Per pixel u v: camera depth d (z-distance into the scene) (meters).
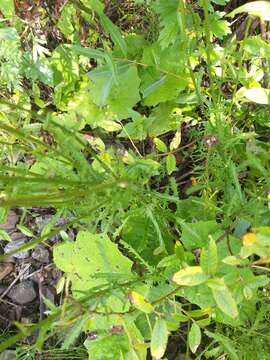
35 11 0.53
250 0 0.56
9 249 0.62
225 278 0.32
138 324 0.45
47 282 0.62
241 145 0.49
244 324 0.42
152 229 0.48
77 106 0.52
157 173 0.44
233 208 0.43
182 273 0.31
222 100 0.49
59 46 0.55
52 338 0.57
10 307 0.62
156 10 0.43
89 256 0.45
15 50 0.51
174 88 0.50
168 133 0.59
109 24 0.45
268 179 0.40
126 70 0.49
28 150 0.35
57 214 0.37
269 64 0.46
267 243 0.30
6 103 0.32
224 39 0.56
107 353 0.40
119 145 0.59
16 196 0.30
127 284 0.36
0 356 0.59
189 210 0.47
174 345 0.55
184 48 0.45
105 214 0.39
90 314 0.31
